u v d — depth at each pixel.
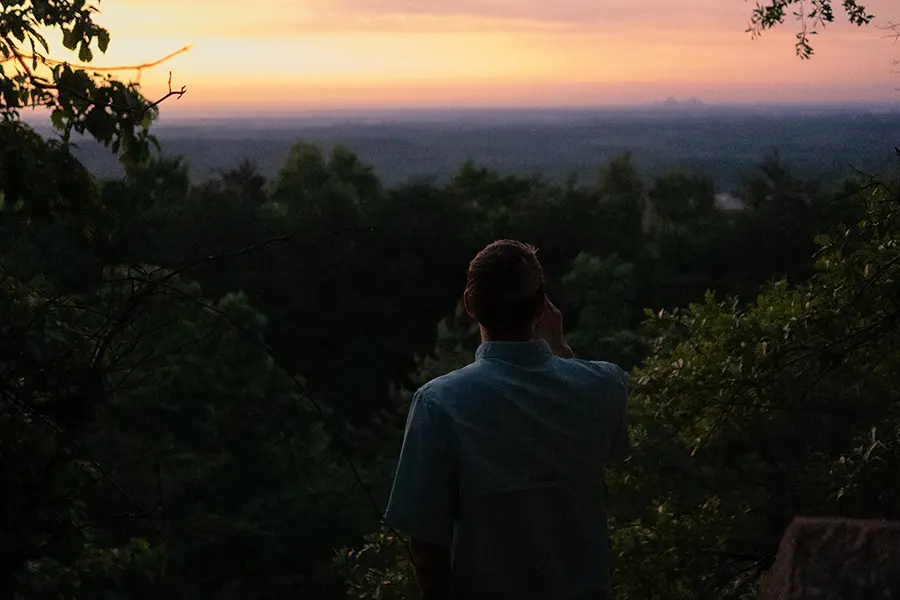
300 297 51.00
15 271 2.96
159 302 2.96
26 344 2.89
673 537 5.52
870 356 5.81
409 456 1.71
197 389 20.06
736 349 5.63
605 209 57.12
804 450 7.71
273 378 21.67
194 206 46.72
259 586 21.48
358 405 51.81
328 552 21.95
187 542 18.83
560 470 1.73
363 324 53.75
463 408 1.71
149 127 3.14
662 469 7.19
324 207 52.12
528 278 1.79
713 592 5.68
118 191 3.09
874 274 5.28
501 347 1.79
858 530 1.22
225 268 48.56
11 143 2.97
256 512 21.62
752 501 7.63
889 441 5.49
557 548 1.72
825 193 51.09
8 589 3.12
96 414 3.04
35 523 2.94
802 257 51.12
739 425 6.11
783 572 1.23
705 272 53.47
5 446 2.89
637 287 48.62
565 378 1.80
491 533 1.69
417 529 1.68
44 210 3.02
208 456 20.80
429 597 1.73
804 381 5.89
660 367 5.97
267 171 135.75
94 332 2.98
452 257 55.62
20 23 2.93
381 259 53.81
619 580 5.50
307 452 22.69
